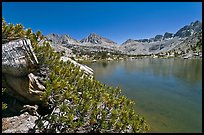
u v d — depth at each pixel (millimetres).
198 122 20047
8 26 16703
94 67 90188
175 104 26656
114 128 13445
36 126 13633
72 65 21188
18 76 15000
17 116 14344
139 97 30656
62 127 13750
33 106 15258
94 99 16078
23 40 15109
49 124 13953
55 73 16938
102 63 125188
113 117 13781
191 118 21234
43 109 15688
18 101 15484
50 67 17375
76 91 16672
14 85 15070
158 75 55500
